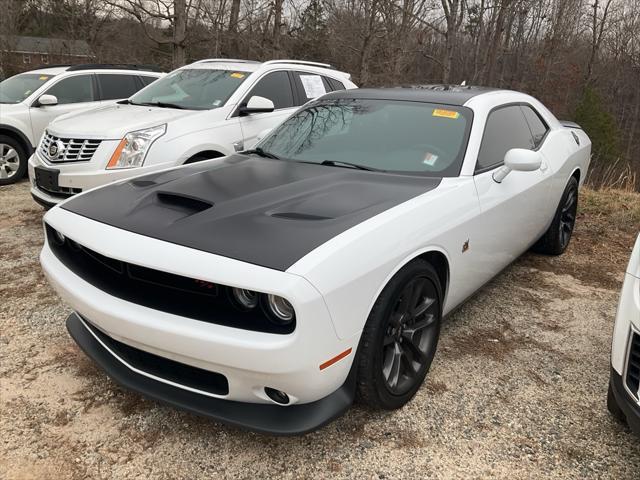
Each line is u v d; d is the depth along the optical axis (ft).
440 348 11.58
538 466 8.29
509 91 14.69
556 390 10.26
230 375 7.36
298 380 7.13
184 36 45.83
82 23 72.79
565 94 119.75
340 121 12.80
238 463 8.15
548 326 12.92
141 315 7.61
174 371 8.11
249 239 7.63
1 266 15.21
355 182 10.20
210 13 48.44
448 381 10.35
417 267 8.87
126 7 45.01
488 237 11.28
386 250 8.10
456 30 52.54
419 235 8.83
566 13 101.24
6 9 94.94
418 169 11.00
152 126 17.44
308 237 7.71
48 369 10.30
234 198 9.07
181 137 17.70
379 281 7.97
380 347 8.33
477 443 8.72
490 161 11.90
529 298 14.52
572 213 17.85
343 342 7.51
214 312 7.35
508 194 11.89
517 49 96.02
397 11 55.16
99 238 8.13
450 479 7.97
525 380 10.54
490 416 9.39
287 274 6.93
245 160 12.07
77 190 16.87
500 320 13.10
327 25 59.67
